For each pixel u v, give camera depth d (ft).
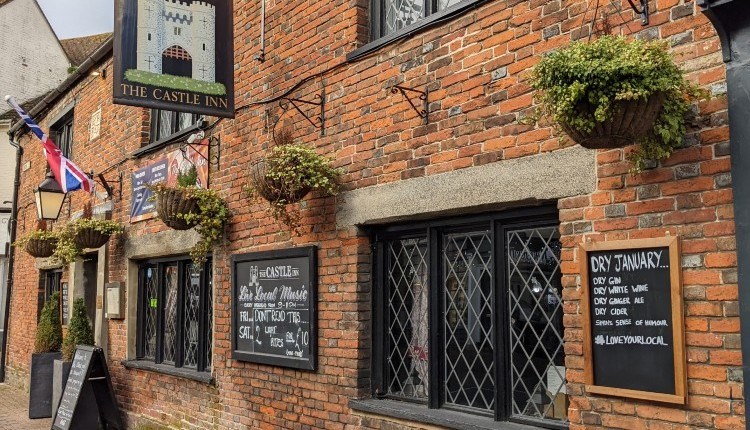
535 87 11.92
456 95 15.97
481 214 15.90
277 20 22.13
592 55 11.11
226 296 23.73
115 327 31.86
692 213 11.70
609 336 12.65
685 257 11.73
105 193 33.96
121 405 30.60
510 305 15.40
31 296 44.86
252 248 22.48
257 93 22.86
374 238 18.70
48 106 43.65
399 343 18.12
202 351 25.81
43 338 34.27
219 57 21.93
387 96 17.78
